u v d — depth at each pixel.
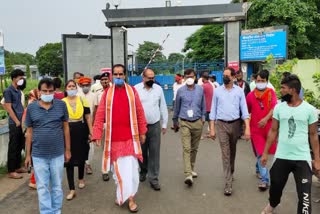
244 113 6.45
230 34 16.52
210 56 32.12
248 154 9.36
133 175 5.78
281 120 4.82
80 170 6.88
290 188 6.68
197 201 6.12
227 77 6.45
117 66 5.84
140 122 6.00
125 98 5.88
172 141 11.59
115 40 17.42
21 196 6.56
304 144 4.70
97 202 6.17
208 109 11.60
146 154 7.08
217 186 6.88
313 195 6.25
